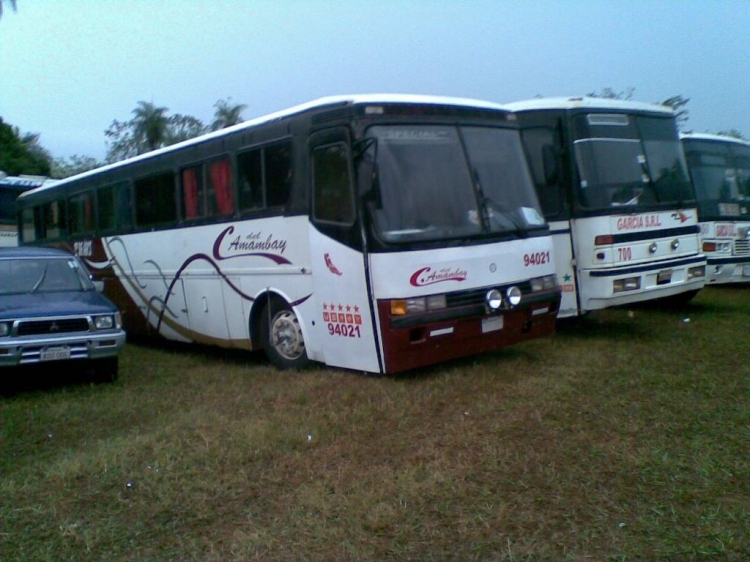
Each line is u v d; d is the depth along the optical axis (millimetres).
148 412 7648
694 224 10500
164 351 11680
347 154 7535
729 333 9961
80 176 13695
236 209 9391
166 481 5578
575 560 4219
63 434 7020
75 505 5285
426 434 6332
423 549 4445
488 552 4367
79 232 13734
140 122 35344
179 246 10641
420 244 7402
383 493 5160
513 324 8164
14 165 40406
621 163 9805
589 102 9727
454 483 5270
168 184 10867
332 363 8094
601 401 6996
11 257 10172
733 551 4234
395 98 7730
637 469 5375
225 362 10266
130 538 4781
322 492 5262
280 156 8602
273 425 6688
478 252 7770
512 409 6863
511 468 5500
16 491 5555
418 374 8211
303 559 4414
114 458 6070
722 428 6129
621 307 12719
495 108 8586
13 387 9039
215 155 9766
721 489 5008
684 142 13195
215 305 10000
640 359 8594
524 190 8523
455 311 7523
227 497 5293
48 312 8555
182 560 4484
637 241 9672
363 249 7371
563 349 9359
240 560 4418
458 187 7848
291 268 8484
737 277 13172
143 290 11750
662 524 4582
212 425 6875
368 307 7414
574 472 5379
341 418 6805
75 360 8617
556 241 9703
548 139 9750
